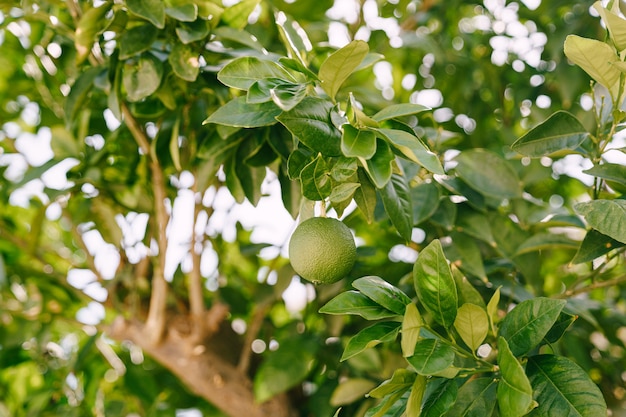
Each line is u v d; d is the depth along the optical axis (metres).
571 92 2.42
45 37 2.08
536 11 2.71
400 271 2.26
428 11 2.87
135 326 2.30
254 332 2.34
